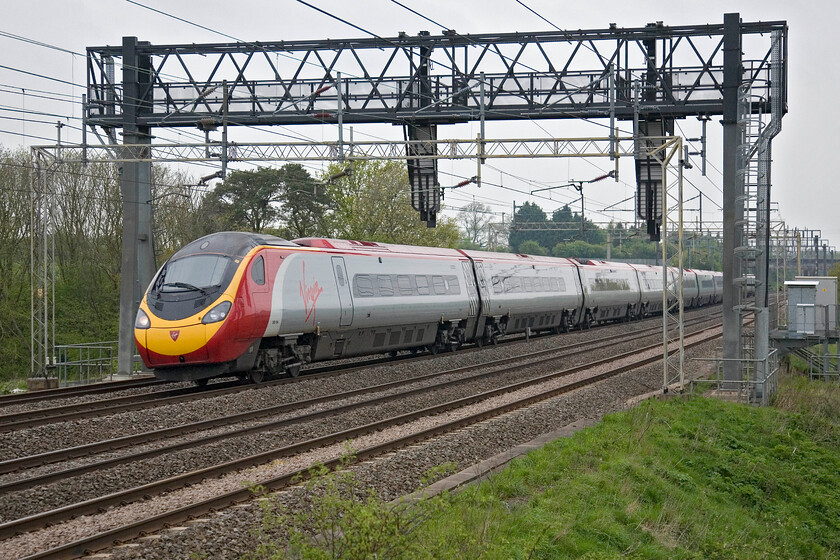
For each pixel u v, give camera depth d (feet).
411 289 140.87
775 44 116.47
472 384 116.57
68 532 48.19
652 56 123.24
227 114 121.80
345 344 126.11
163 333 99.50
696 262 439.22
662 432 92.73
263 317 104.58
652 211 144.05
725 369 120.26
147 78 127.54
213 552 45.34
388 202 241.76
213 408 87.71
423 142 115.44
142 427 78.95
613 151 112.78
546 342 185.68
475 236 417.69
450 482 64.13
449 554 42.96
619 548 58.44
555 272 209.15
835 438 109.29
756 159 118.11
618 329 235.20
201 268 103.19
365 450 70.49
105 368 177.58
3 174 215.31
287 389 100.89
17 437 71.05
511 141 115.24
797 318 160.56
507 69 123.34
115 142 128.98
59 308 222.28
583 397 106.52
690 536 65.98
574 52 122.62
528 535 53.98
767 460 94.68
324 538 41.78
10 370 206.39
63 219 228.02
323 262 118.93
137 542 46.68
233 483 60.03
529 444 79.92
